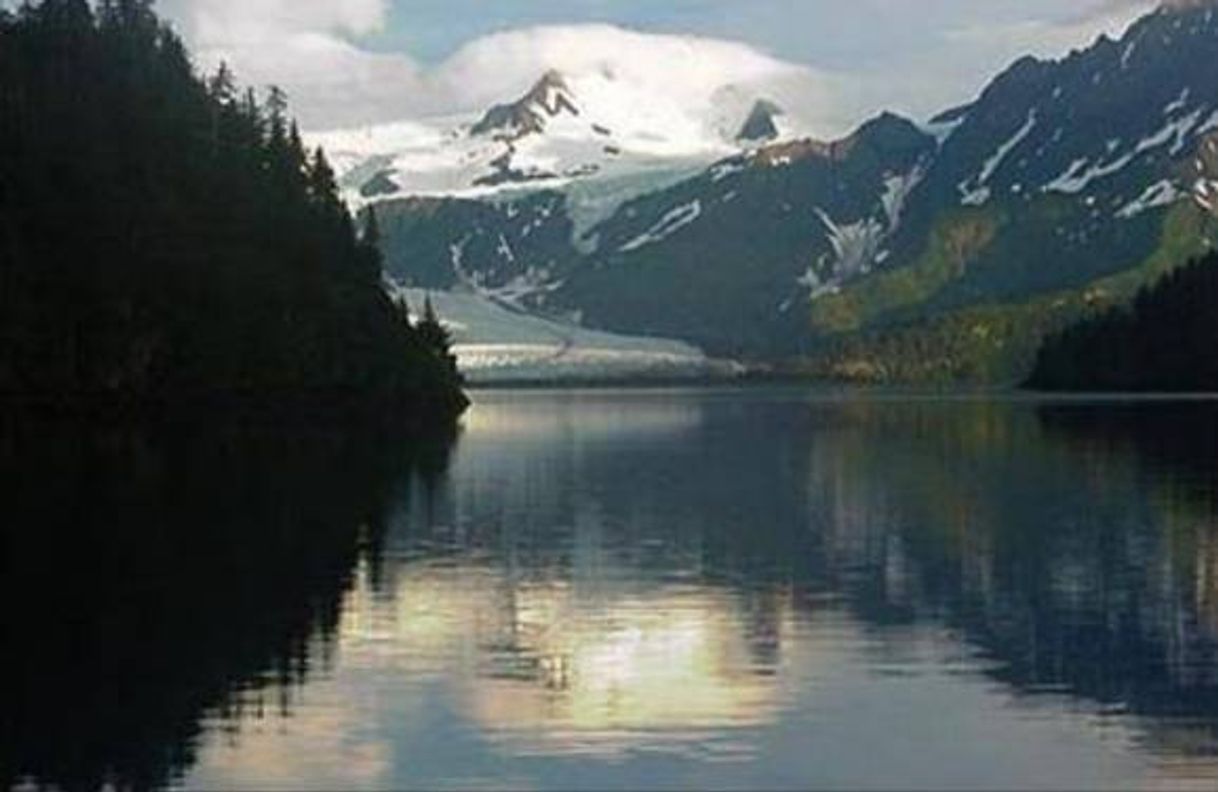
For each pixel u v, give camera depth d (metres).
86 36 158.00
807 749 31.03
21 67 147.00
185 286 139.00
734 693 35.34
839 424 169.25
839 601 47.03
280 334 149.38
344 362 163.50
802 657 39.00
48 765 30.08
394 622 43.66
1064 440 129.88
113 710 33.78
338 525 66.44
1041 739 31.62
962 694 35.16
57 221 131.62
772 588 49.62
